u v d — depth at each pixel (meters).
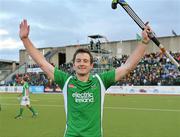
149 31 4.95
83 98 4.80
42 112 23.48
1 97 42.09
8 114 22.27
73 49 69.56
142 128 15.45
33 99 37.78
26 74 63.09
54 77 5.03
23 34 5.06
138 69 53.06
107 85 5.00
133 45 64.81
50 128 15.73
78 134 4.71
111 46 67.00
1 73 70.69
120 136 13.37
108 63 56.25
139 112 22.62
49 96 43.94
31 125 16.80
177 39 61.44
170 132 14.30
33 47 5.16
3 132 14.61
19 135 13.81
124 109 24.66
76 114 4.80
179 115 20.69
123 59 59.44
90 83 4.86
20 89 55.31
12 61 81.56
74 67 4.95
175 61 5.23
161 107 25.98
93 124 4.76
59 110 24.95
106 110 23.98
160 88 44.12
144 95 43.22
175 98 37.22
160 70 51.34
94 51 56.03
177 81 45.28
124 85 48.72
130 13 4.84
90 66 4.93
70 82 4.90
